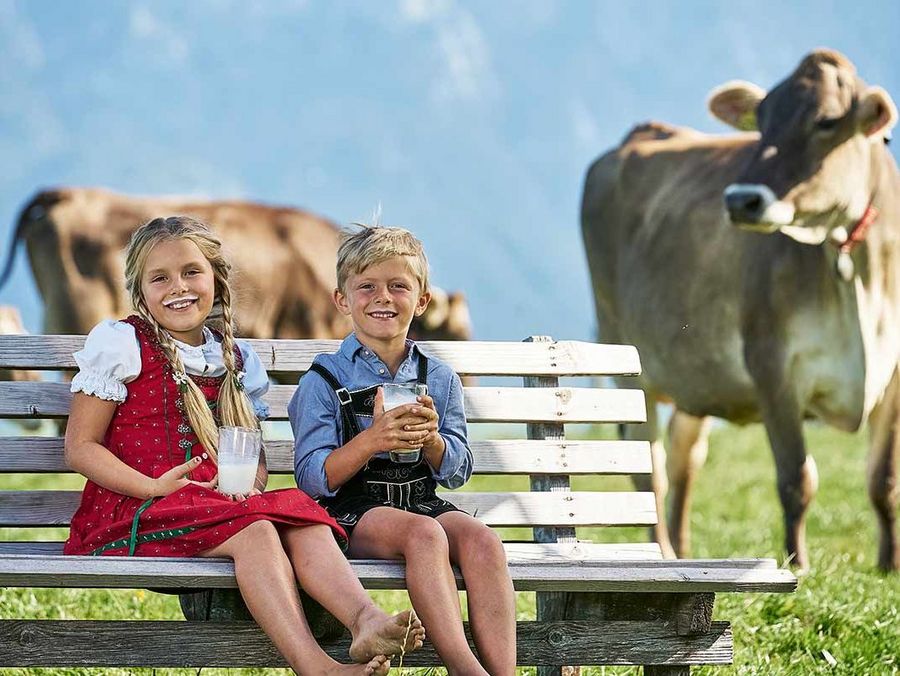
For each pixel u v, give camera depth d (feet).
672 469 39.63
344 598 14.76
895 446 34.58
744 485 50.08
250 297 65.62
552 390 20.63
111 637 14.96
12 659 14.71
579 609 16.47
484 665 15.01
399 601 26.89
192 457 17.26
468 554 15.56
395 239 17.92
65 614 24.34
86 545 16.39
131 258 17.72
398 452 16.70
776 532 40.60
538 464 20.21
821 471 52.16
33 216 62.80
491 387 20.45
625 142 43.93
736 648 22.86
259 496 15.71
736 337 36.11
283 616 14.58
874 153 33.78
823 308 33.81
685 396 38.29
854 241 33.30
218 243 18.10
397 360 18.30
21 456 18.74
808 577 28.19
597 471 20.36
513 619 15.19
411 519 15.71
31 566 13.87
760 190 32.19
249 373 18.61
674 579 15.35
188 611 16.83
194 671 21.45
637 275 40.22
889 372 34.37
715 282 36.65
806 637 23.24
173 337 17.85
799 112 32.78
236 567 14.90
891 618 24.59
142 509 16.10
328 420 17.53
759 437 62.34
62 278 61.98
